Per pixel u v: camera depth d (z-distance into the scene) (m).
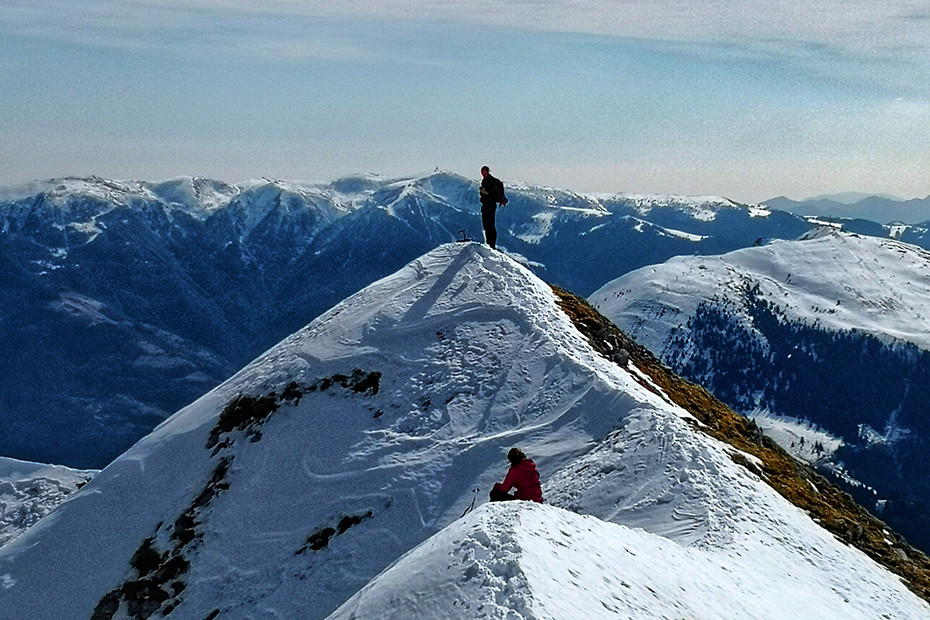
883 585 18.25
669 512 18.61
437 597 9.97
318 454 26.31
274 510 24.97
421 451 24.72
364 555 21.97
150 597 24.52
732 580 14.26
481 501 22.14
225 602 22.77
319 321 34.97
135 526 27.80
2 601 27.03
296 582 22.22
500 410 25.41
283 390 30.19
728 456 22.73
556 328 29.03
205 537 25.34
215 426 30.73
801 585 16.11
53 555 28.14
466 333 29.58
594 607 9.66
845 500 26.42
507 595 9.38
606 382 24.81
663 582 11.86
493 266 34.16
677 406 28.48
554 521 12.26
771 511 19.52
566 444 23.09
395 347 30.03
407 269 36.34
